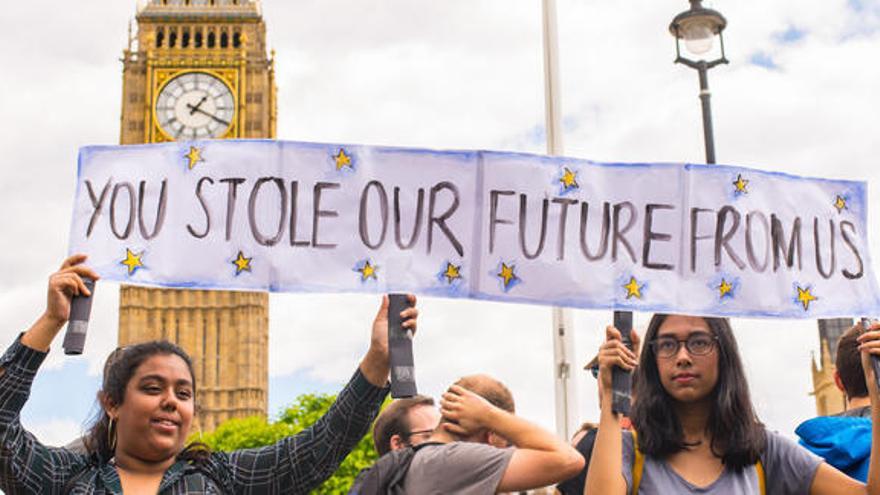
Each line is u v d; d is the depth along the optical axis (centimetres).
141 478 423
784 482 474
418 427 530
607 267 503
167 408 423
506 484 439
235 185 485
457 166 498
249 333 9012
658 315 500
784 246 523
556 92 1363
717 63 1280
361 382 461
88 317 428
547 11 1379
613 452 447
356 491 465
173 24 8988
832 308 526
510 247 496
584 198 505
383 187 492
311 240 485
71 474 426
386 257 488
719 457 471
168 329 8956
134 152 486
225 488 439
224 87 8856
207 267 480
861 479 498
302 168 488
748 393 474
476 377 516
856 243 535
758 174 524
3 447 411
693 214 513
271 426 6769
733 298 511
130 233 481
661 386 481
